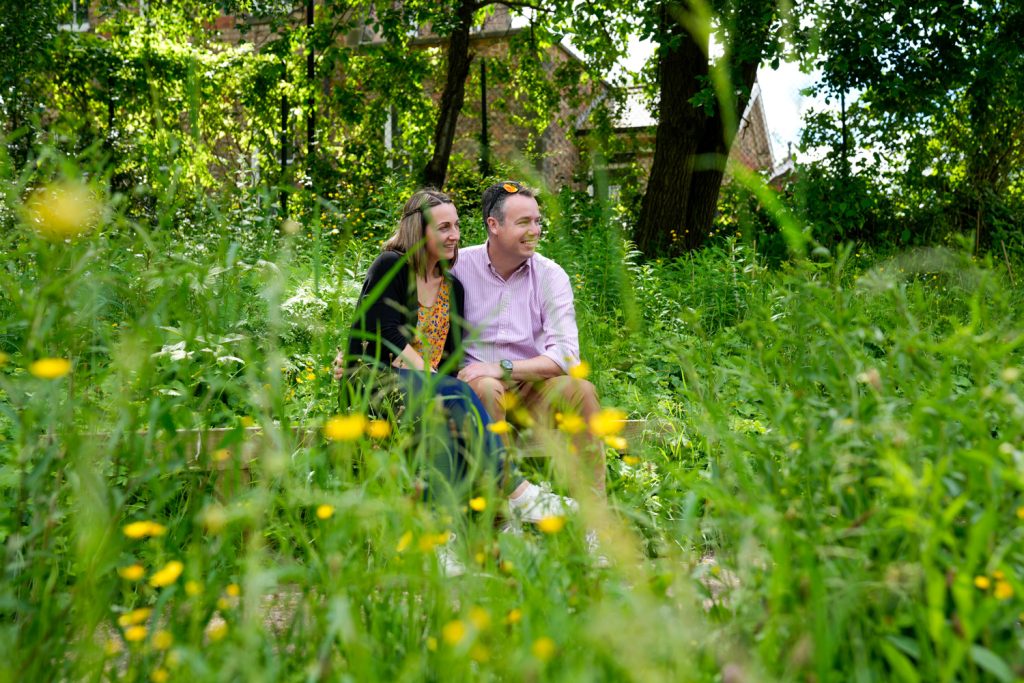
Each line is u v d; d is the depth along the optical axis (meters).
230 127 15.00
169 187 2.01
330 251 5.88
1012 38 11.49
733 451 1.55
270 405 1.73
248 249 2.78
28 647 1.39
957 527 1.42
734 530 1.47
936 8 11.10
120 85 12.66
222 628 1.39
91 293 1.70
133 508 2.03
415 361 2.87
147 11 13.65
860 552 1.27
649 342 4.95
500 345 3.30
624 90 15.02
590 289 6.33
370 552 1.77
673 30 10.84
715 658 1.27
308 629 1.53
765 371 1.85
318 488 1.67
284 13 13.84
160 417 1.59
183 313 1.75
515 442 2.47
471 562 1.52
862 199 11.86
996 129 13.52
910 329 1.63
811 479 1.55
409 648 1.40
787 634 1.24
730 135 1.52
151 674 1.39
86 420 1.77
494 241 3.31
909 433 1.36
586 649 1.27
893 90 11.37
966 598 1.05
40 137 1.79
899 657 1.09
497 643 1.33
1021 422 1.32
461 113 16.20
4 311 2.17
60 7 12.84
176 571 1.39
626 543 1.51
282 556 1.71
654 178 11.58
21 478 1.58
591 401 2.97
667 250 10.98
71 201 1.72
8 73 9.95
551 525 1.50
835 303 1.68
